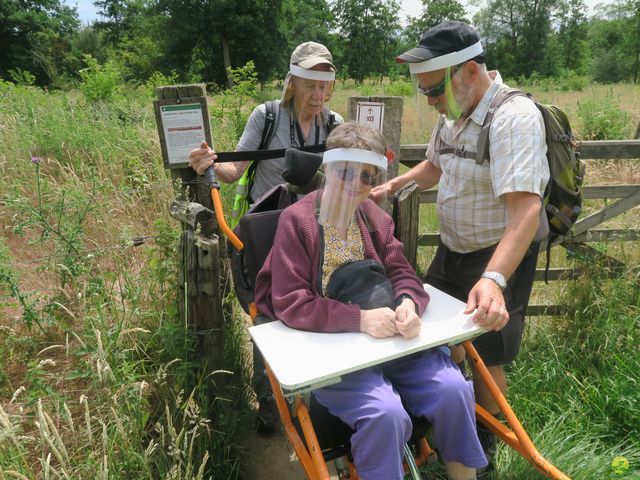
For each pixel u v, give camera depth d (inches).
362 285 79.1
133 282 118.4
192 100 108.3
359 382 71.8
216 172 117.5
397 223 105.3
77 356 109.5
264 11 1615.4
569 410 113.0
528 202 77.7
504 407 76.9
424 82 85.5
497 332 93.5
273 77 1690.5
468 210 91.2
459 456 72.4
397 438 66.5
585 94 836.0
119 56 1665.8
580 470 96.7
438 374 72.9
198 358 102.2
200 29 1569.9
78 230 126.0
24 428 97.2
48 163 229.3
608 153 136.9
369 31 2581.2
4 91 403.9
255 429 118.2
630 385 116.0
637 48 2365.9
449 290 103.5
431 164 109.2
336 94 1120.8
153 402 102.0
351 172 77.3
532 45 2509.8
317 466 67.0
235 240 93.4
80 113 302.5
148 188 177.2
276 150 113.8
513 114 79.7
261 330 77.2
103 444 76.9
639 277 138.9
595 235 143.0
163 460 84.4
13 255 158.4
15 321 125.9
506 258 76.5
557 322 140.8
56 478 77.2
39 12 1727.4
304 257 81.2
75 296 115.3
